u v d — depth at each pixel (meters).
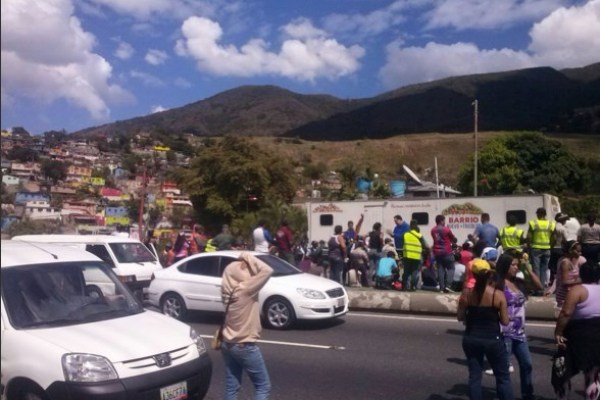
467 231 26.08
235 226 39.53
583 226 13.94
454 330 12.53
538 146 61.44
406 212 27.38
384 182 56.78
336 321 13.66
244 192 44.69
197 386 6.82
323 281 13.21
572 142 106.75
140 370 6.34
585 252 13.76
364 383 8.87
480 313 6.77
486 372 9.25
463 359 10.20
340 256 17.55
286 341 11.62
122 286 7.81
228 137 46.59
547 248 15.55
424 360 10.16
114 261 15.29
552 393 8.30
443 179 91.69
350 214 28.47
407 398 8.18
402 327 12.90
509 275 7.74
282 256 18.06
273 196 44.97
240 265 6.49
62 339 6.39
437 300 14.34
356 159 111.19
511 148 62.03
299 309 12.54
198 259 13.98
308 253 25.11
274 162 46.47
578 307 6.57
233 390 6.49
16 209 32.09
